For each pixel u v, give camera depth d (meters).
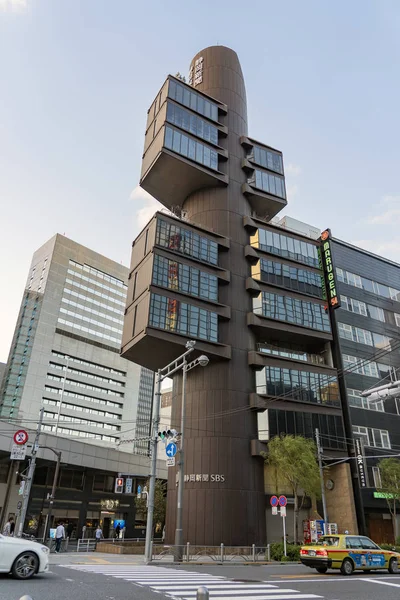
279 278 41.88
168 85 42.69
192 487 32.62
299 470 30.97
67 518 49.50
